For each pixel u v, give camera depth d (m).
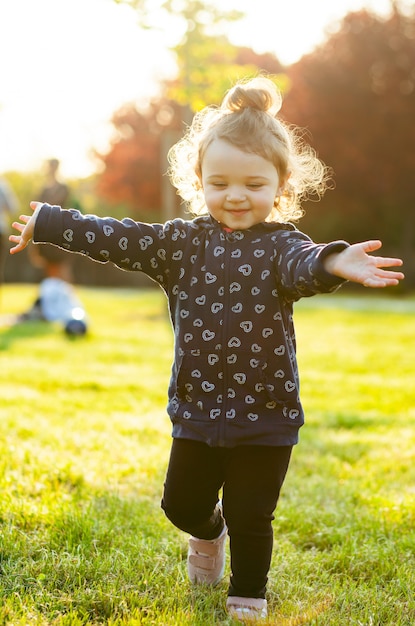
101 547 2.91
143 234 2.51
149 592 2.59
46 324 10.80
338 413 5.82
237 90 2.50
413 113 26.50
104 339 9.82
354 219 28.66
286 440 2.40
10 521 3.07
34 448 4.18
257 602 2.47
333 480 4.02
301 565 2.87
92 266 29.02
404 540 3.10
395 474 4.18
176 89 9.84
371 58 27.19
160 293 20.59
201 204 2.79
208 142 2.45
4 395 5.92
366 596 2.61
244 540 2.42
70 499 3.38
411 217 27.27
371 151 26.72
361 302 19.20
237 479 2.43
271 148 2.41
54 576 2.64
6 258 28.92
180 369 2.46
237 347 2.40
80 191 38.47
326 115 26.88
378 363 8.60
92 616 2.44
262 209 2.43
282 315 2.41
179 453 2.48
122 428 4.92
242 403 2.40
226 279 2.42
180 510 2.53
